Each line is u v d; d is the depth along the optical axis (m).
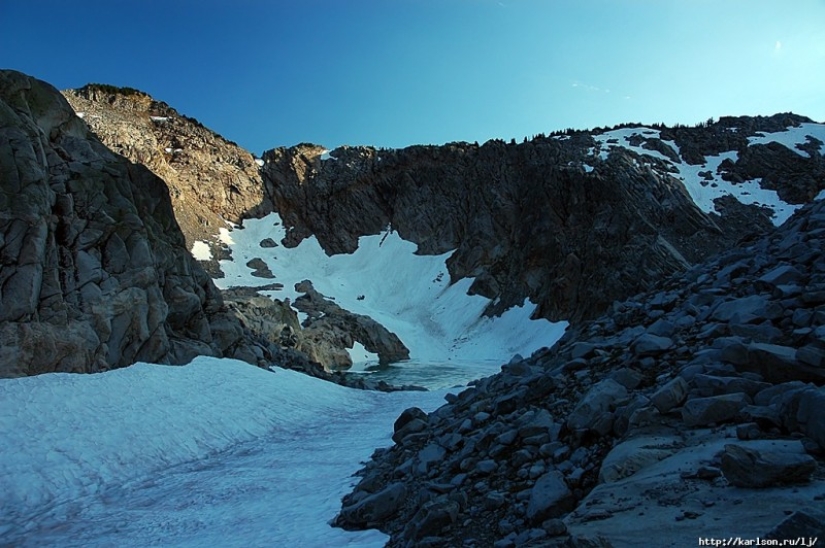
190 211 82.88
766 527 4.11
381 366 54.41
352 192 90.69
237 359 29.02
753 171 69.69
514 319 61.94
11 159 20.52
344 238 87.94
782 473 4.66
